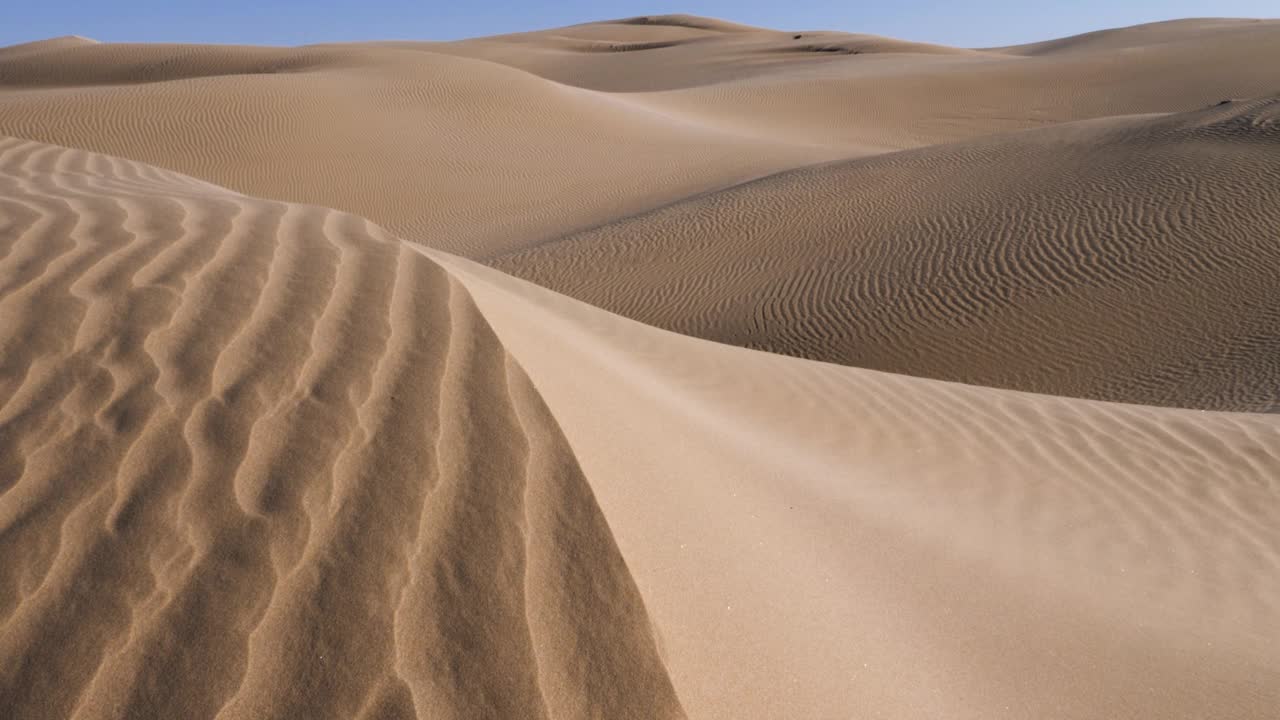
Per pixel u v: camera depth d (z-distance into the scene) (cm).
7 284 334
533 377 344
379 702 210
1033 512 536
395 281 375
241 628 219
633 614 243
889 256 1811
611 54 9569
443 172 3128
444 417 292
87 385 284
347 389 297
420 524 252
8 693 199
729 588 292
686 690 243
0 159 682
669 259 2005
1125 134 2214
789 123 4959
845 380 698
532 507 265
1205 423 734
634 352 616
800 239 1981
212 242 394
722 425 500
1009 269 1664
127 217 421
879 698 286
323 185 2950
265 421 278
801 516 395
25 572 224
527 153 3381
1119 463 632
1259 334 1354
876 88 5656
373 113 3459
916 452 593
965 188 2075
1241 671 384
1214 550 529
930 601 370
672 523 306
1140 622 412
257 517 246
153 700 203
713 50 9231
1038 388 1353
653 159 3391
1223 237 1625
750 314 1702
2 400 275
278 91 3428
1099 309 1505
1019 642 362
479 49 9975
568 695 221
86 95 3189
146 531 238
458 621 229
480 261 2170
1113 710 334
